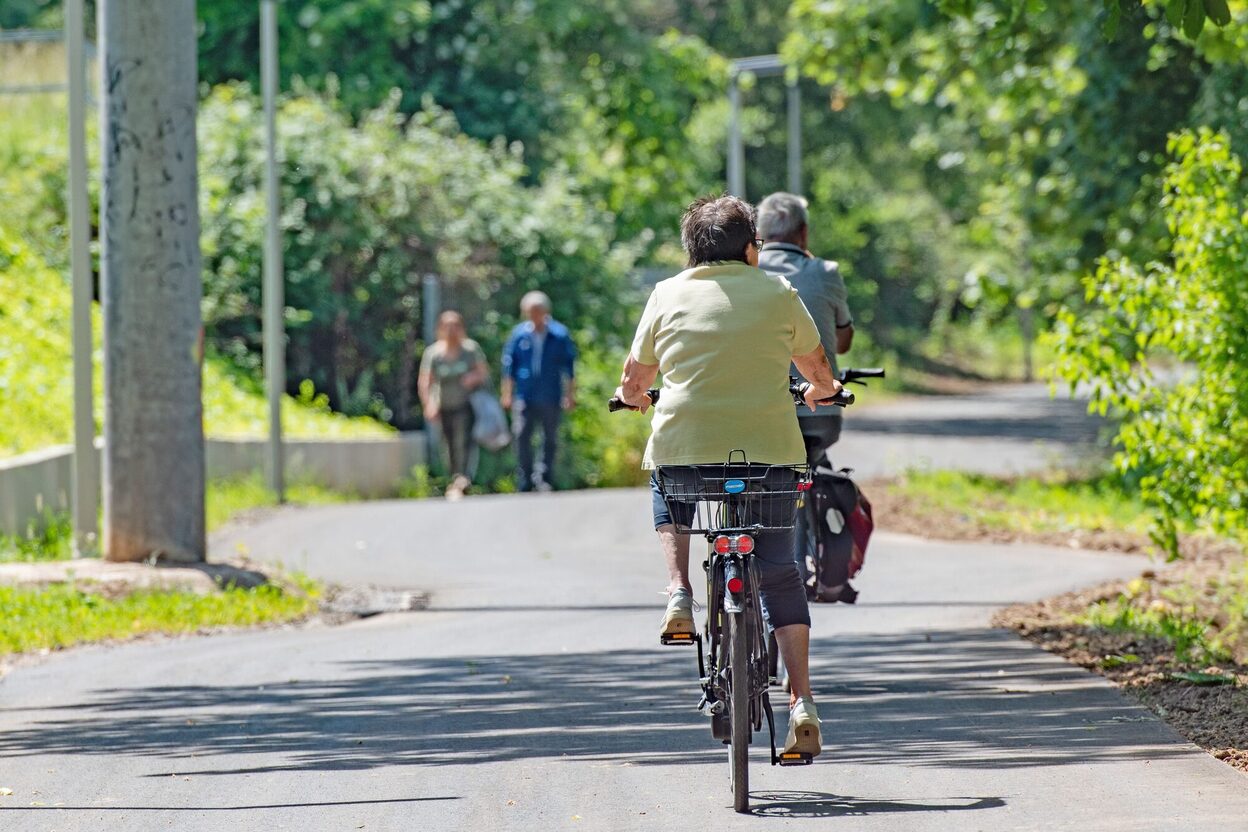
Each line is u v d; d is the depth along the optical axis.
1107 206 66.81
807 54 71.00
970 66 69.56
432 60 112.94
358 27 107.94
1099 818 17.89
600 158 126.50
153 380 38.69
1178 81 63.31
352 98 104.88
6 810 19.73
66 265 74.75
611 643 30.94
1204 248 31.66
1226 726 22.16
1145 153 64.88
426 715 24.64
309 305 82.62
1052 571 39.34
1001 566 40.56
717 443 18.58
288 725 24.22
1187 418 32.47
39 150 77.88
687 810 18.75
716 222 19.39
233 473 64.44
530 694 26.06
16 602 34.69
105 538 39.19
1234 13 49.12
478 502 58.78
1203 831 17.27
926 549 44.66
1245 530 34.44
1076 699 24.33
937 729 22.66
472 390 73.50
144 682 28.14
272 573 39.22
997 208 77.50
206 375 75.75
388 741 22.91
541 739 22.77
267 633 33.81
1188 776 19.61
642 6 138.50
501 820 18.58
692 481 18.69
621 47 122.88
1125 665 26.73
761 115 157.50
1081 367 33.09
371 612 36.28
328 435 74.69
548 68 117.94
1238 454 32.06
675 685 26.48
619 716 24.17
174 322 38.75
